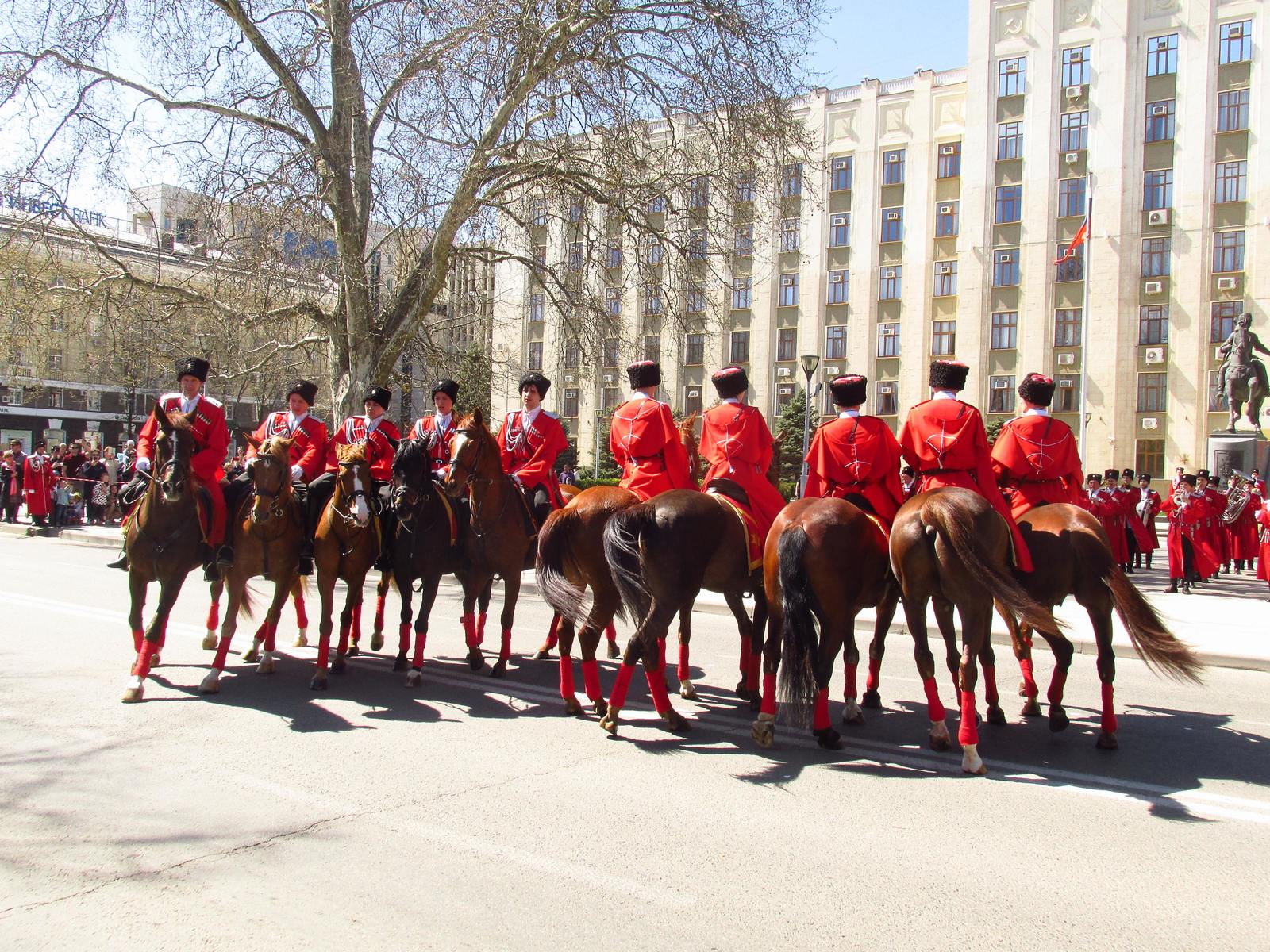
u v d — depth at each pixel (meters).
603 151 17.77
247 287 17.98
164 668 8.57
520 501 8.70
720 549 6.73
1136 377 38.59
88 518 27.52
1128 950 3.64
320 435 9.56
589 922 3.78
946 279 42.47
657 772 5.85
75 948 3.51
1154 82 38.56
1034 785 5.73
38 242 18.70
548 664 9.34
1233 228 37.16
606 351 19.72
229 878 4.14
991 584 5.72
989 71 41.31
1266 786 5.74
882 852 4.59
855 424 7.36
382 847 4.52
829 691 8.48
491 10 16.00
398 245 19.31
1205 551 16.64
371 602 14.02
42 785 5.35
